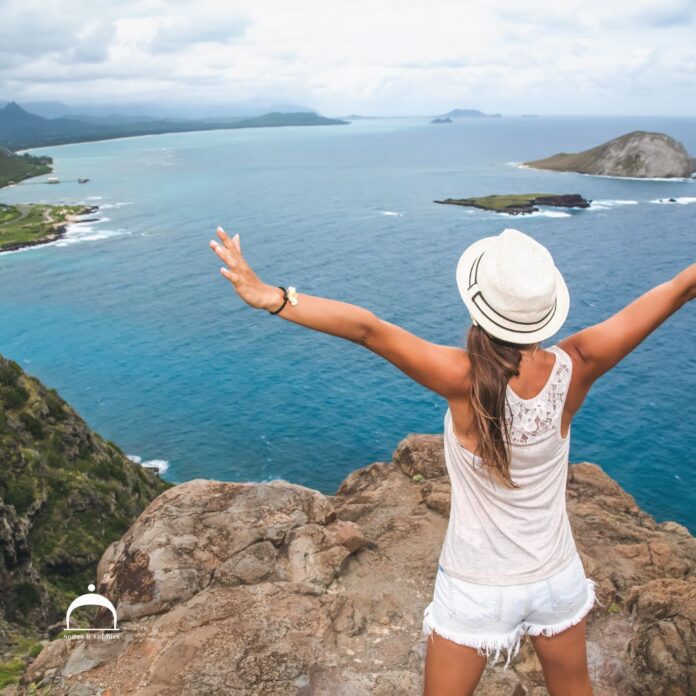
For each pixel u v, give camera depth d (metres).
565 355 2.92
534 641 3.29
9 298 99.44
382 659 6.04
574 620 3.15
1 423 36.16
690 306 86.12
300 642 6.02
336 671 5.81
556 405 2.86
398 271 107.88
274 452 54.09
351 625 6.49
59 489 35.19
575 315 83.12
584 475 10.74
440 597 3.16
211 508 8.19
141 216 170.75
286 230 146.25
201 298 98.25
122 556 7.49
